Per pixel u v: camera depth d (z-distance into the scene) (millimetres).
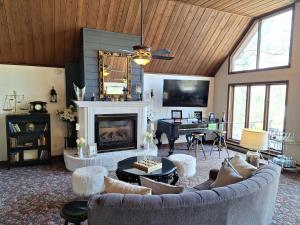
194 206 1770
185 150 6500
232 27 5996
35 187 3846
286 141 4863
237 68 6648
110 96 5293
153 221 1714
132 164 3572
